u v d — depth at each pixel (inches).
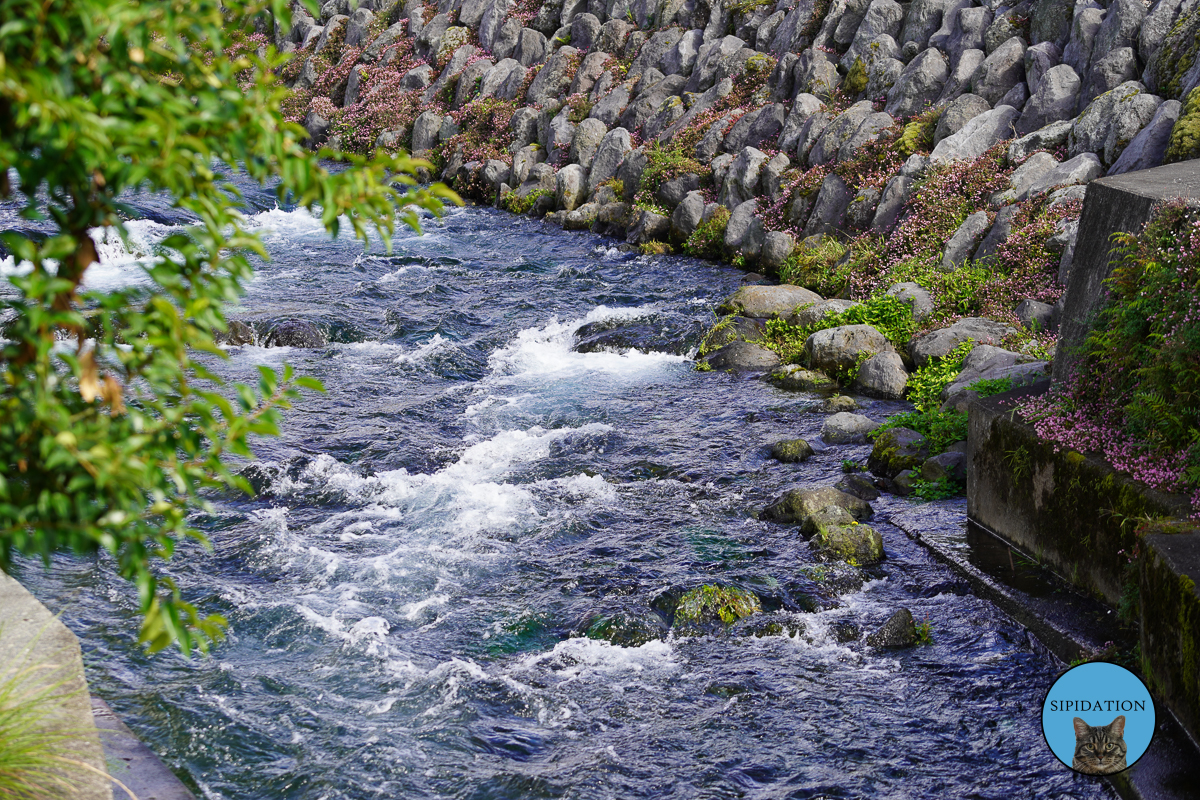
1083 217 362.3
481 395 556.1
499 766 254.8
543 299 730.8
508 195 1057.5
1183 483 280.7
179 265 123.1
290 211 1007.6
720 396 551.8
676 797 243.1
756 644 314.2
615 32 1159.6
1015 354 490.6
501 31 1279.5
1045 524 335.0
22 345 112.4
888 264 698.8
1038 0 773.9
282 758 255.0
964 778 248.2
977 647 305.7
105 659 294.5
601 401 545.0
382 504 417.4
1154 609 251.1
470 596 344.2
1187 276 297.3
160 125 108.7
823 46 944.9
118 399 113.4
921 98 818.2
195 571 356.8
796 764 255.8
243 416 127.8
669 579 352.5
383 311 697.0
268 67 122.5
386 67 1401.3
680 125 991.6
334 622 323.3
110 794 157.9
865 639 313.0
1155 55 661.3
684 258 856.3
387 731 268.2
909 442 447.5
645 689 291.1
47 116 100.0
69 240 109.0
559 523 398.9
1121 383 322.7
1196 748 229.5
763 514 404.8
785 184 823.7
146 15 106.1
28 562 348.8
